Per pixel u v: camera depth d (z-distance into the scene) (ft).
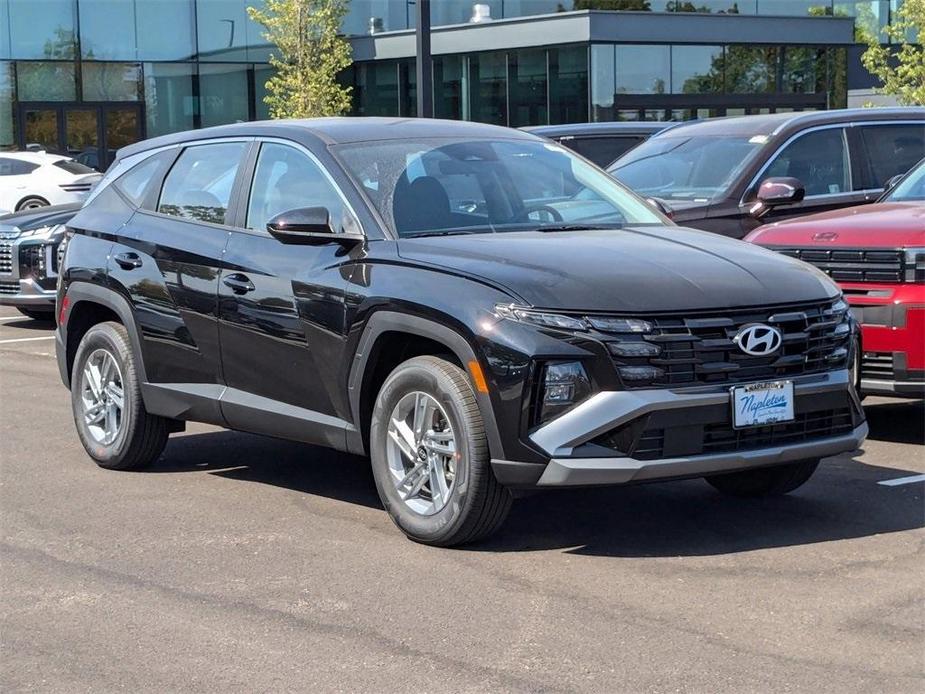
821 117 33.99
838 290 18.93
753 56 96.02
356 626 15.24
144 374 22.95
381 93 106.32
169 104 108.37
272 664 14.12
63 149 105.29
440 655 14.26
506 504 17.70
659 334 16.85
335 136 21.07
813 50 98.22
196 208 22.54
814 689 13.16
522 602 15.96
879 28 102.53
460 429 17.47
